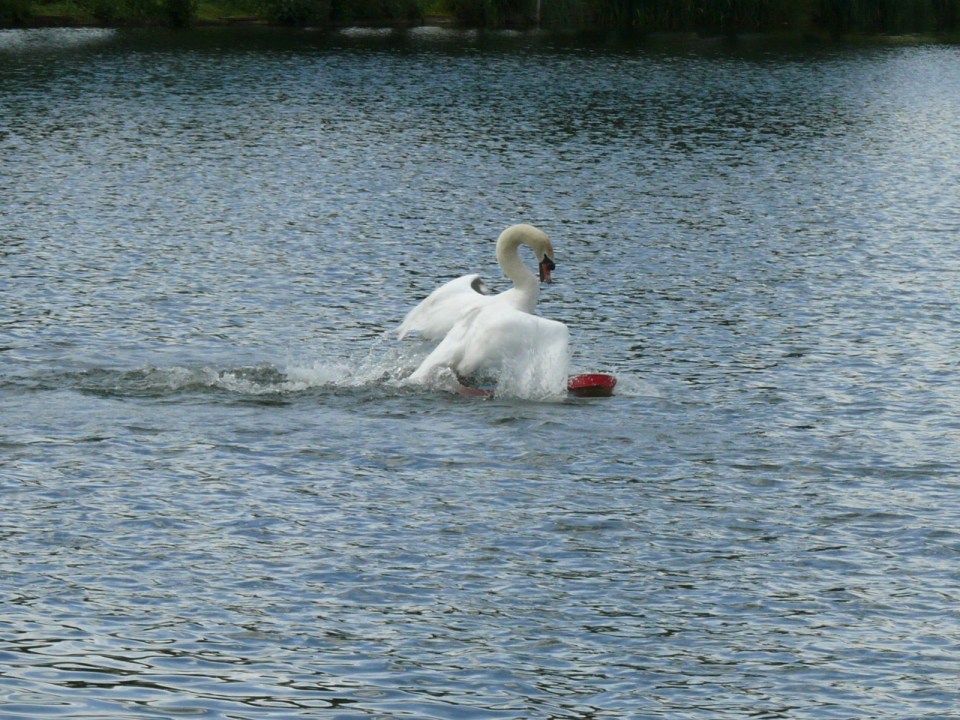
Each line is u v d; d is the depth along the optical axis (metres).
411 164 41.16
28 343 20.39
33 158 40.59
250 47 76.62
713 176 40.44
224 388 17.69
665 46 85.44
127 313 22.61
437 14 100.06
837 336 22.03
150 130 46.84
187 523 13.34
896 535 13.48
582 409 17.36
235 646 10.89
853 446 16.25
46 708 9.82
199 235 30.03
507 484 14.61
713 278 26.67
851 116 55.75
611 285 25.88
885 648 11.15
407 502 14.02
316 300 24.09
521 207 34.59
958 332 22.39
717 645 11.15
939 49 88.81
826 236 31.47
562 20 96.94
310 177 38.31
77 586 11.85
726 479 15.02
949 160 44.25
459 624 11.38
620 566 12.62
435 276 26.50
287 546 12.84
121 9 88.81
